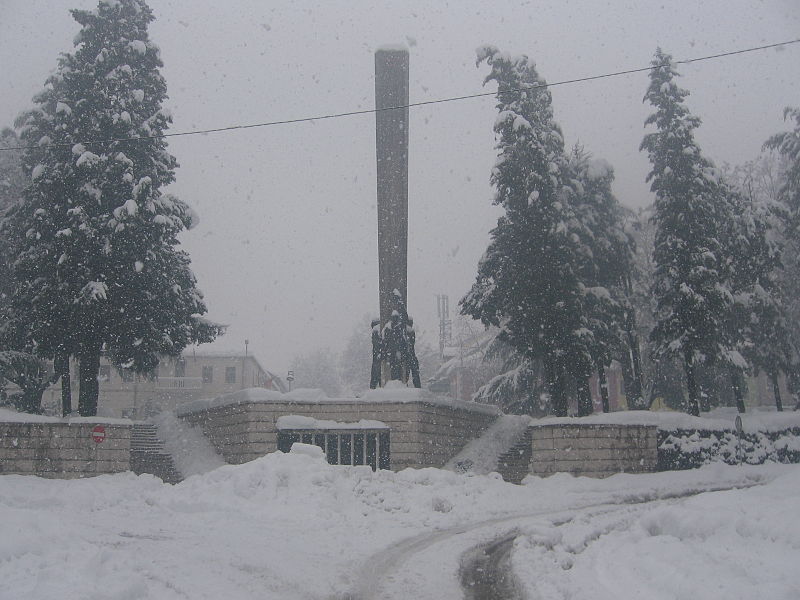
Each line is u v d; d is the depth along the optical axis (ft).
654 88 114.11
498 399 143.64
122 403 241.14
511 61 110.93
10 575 27.22
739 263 121.29
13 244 107.76
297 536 44.68
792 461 102.83
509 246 108.88
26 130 110.52
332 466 67.92
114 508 57.67
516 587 31.45
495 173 109.40
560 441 90.53
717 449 99.55
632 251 125.80
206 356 255.29
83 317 95.91
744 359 123.65
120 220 96.63
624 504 68.44
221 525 48.73
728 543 31.68
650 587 27.48
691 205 110.42
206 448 106.11
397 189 119.44
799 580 24.09
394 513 56.65
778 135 131.34
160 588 27.96
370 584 31.91
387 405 101.71
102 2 103.09
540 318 106.83
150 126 102.73
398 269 116.88
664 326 111.65
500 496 69.10
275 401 99.66
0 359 107.86
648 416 96.73
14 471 84.58
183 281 109.29
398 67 122.83
